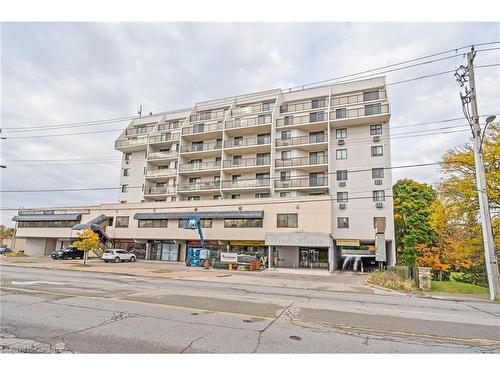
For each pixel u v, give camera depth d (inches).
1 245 2325.3
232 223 1368.1
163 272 900.0
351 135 1465.3
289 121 1567.4
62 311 331.9
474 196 824.3
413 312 390.3
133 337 247.6
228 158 1662.2
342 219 1381.6
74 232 1684.3
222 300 424.2
